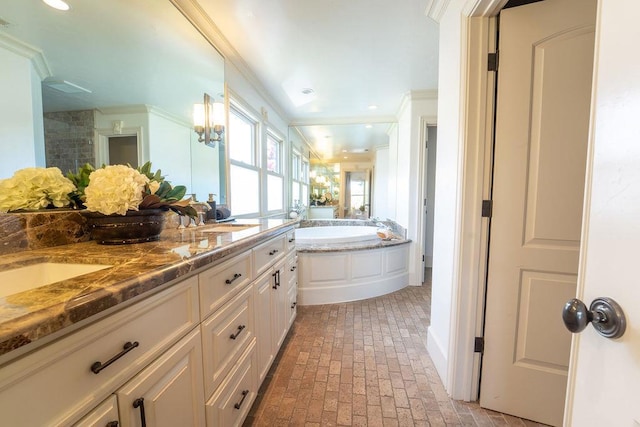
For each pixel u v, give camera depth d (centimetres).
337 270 286
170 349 76
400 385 159
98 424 55
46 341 46
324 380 163
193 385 87
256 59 239
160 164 165
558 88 121
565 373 128
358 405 144
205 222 196
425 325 234
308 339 210
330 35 203
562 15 118
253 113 287
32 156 100
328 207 638
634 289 42
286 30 197
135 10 142
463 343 144
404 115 361
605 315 45
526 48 124
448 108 158
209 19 186
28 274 80
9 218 89
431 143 424
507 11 126
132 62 142
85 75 118
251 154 308
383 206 577
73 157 115
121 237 105
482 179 135
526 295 132
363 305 279
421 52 226
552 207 125
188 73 185
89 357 53
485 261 138
